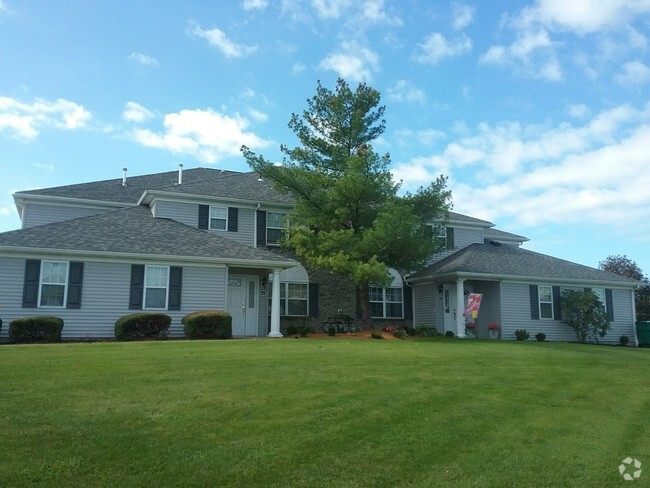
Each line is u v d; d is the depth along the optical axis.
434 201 23.48
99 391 9.10
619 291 30.06
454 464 6.70
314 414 8.24
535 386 11.25
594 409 9.62
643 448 7.59
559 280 28.14
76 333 19.73
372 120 25.20
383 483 6.06
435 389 10.33
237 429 7.45
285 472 6.19
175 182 30.62
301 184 23.64
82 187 28.14
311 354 14.09
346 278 27.33
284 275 25.91
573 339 28.25
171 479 5.87
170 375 10.52
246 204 26.16
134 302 20.69
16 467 5.93
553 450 7.35
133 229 22.53
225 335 20.28
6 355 12.71
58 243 19.98
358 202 23.00
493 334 26.64
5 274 19.23
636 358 17.45
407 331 24.89
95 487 5.60
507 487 6.14
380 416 8.32
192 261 21.55
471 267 26.31
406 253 22.34
